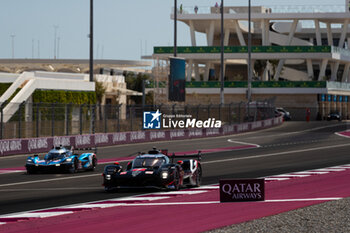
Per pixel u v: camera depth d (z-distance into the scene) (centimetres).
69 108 7994
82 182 4141
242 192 2956
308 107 18025
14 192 3616
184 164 3712
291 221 2408
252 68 18300
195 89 18275
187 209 2747
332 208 2762
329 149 7256
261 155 6462
